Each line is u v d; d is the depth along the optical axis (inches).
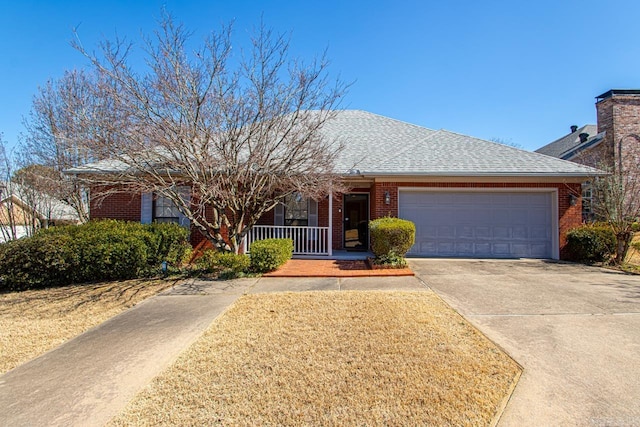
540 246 436.5
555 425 104.3
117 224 376.8
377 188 438.6
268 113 312.3
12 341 175.3
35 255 297.0
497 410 111.4
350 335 175.3
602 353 153.7
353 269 358.3
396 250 364.8
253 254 343.0
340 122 596.7
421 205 444.8
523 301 238.4
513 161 444.1
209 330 186.4
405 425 103.7
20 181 526.0
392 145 513.0
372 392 121.3
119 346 166.6
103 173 364.5
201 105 292.7
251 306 230.5
